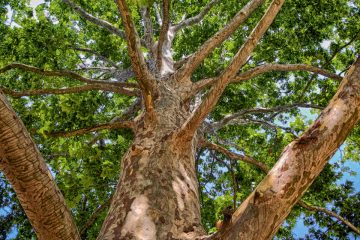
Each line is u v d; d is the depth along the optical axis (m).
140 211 3.02
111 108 10.30
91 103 5.43
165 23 5.39
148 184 3.38
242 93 10.23
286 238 9.66
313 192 9.22
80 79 5.77
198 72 9.41
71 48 9.16
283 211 1.89
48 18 10.48
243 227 1.88
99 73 10.69
